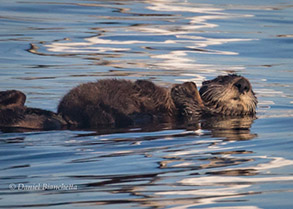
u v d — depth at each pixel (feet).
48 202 43.21
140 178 48.32
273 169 51.06
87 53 112.78
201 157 54.65
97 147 57.62
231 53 115.34
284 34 130.31
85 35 126.52
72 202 43.14
